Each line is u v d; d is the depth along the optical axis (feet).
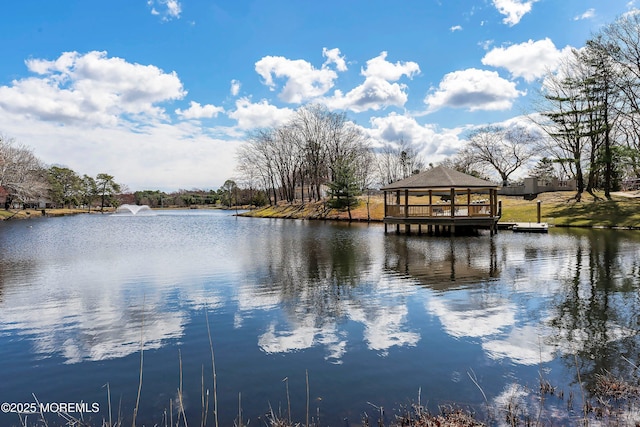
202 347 17.66
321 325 20.39
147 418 11.85
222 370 15.20
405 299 25.22
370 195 160.15
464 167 175.42
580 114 98.94
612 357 15.55
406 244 54.90
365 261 40.57
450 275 32.60
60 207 219.00
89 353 17.16
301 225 102.22
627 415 11.21
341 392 13.21
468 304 23.76
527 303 23.75
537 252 44.47
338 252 47.88
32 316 22.61
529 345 17.02
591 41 89.45
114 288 29.68
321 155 166.61
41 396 13.43
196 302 25.41
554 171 165.68
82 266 39.78
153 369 15.46
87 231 88.17
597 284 28.30
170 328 20.39
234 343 18.11
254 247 54.44
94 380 14.57
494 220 65.57
